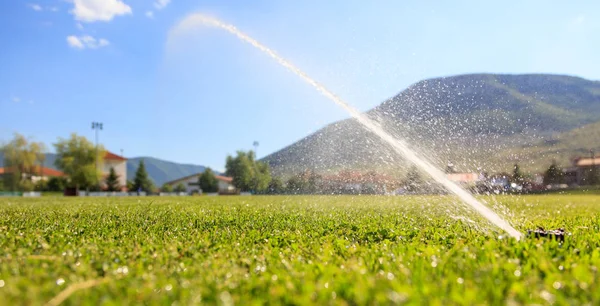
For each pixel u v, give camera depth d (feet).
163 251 14.16
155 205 49.60
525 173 95.50
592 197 74.18
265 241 16.98
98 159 283.79
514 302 8.26
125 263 12.52
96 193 247.70
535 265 11.62
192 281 10.34
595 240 16.29
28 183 258.37
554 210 38.22
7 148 254.06
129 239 17.57
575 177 142.00
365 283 9.67
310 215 30.50
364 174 70.23
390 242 16.35
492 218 23.13
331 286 9.62
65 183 289.74
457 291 9.21
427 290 9.07
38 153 260.83
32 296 8.95
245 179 230.68
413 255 13.56
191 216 29.94
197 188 366.63
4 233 19.44
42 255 13.43
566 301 8.66
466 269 11.34
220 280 10.55
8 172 255.50
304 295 8.89
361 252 14.12
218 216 29.76
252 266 12.14
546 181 114.52
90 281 10.27
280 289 9.37
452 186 26.43
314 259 13.16
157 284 10.09
